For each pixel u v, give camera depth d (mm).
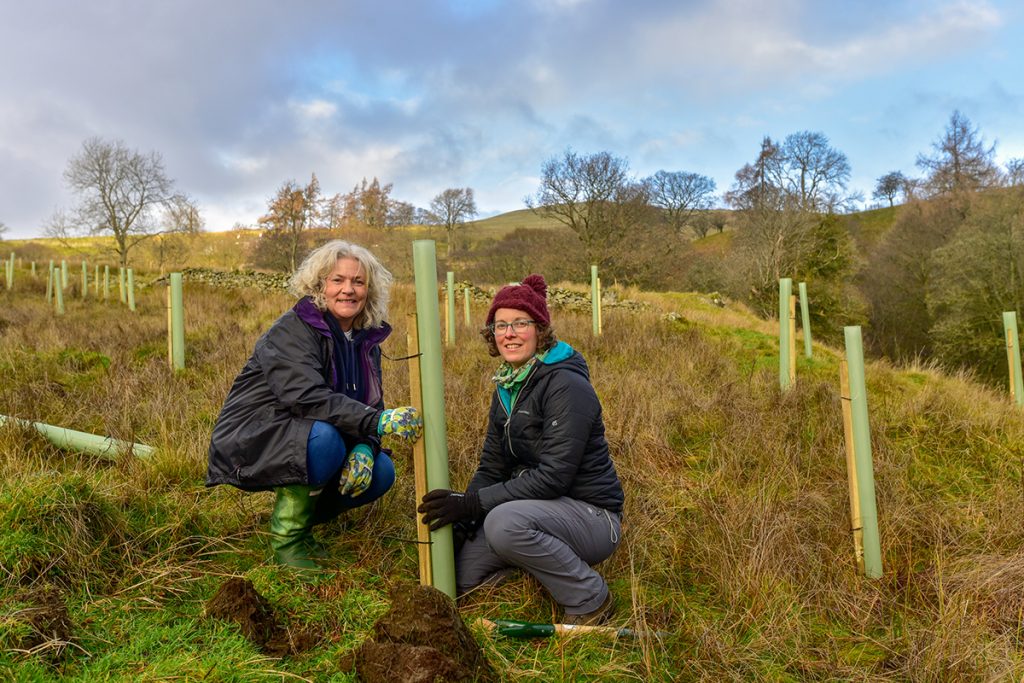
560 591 2447
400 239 40750
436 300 2354
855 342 2967
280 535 2617
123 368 5871
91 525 2484
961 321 21703
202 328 9336
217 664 1842
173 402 4629
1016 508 3676
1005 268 20906
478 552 2582
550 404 2475
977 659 2271
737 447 4391
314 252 2557
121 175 35375
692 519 3479
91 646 1941
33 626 1872
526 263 33062
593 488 2566
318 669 1964
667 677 2199
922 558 3213
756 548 2840
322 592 2434
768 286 29766
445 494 2387
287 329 2488
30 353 6445
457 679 1893
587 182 29438
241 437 2457
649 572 2861
